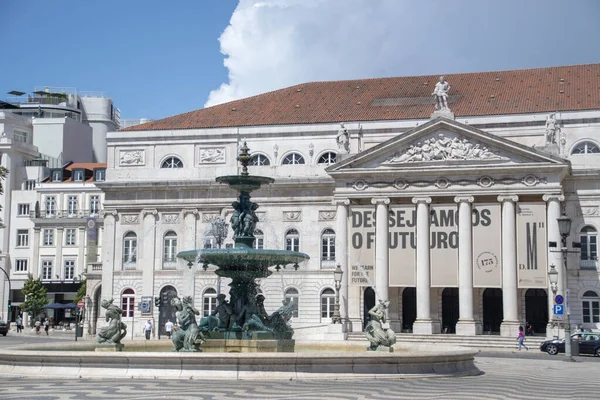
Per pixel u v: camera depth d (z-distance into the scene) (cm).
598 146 6781
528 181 6438
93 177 10150
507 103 7125
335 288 6369
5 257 9950
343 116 7375
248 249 3425
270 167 7319
